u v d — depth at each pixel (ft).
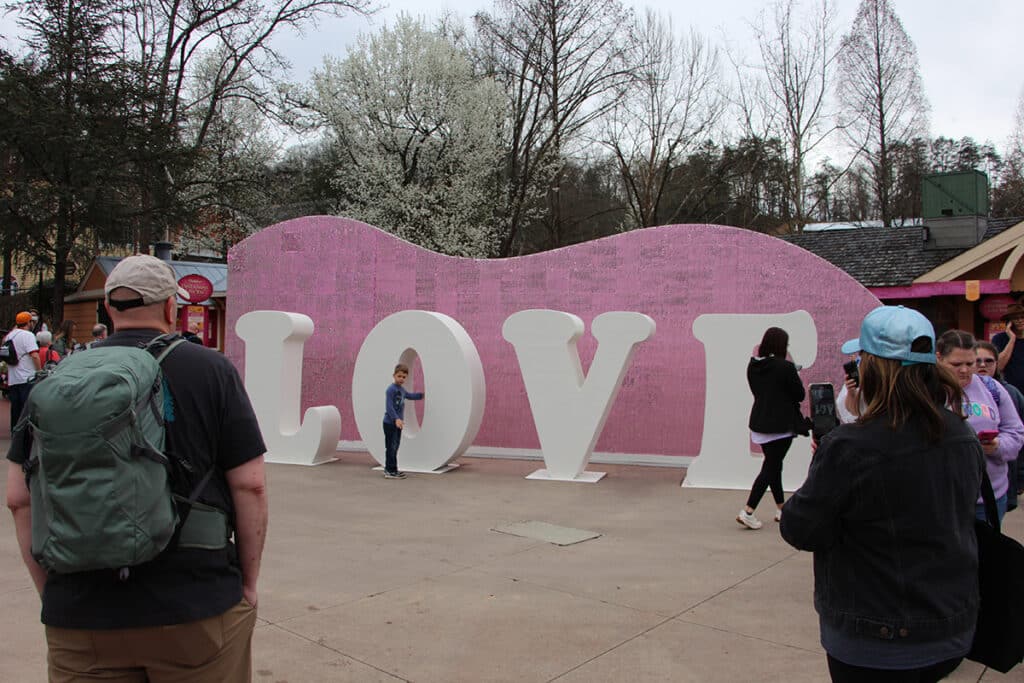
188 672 7.43
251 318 36.76
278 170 89.56
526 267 37.58
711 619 15.96
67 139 50.16
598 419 31.48
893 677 7.51
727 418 30.25
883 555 7.58
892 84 102.68
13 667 13.30
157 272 8.17
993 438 14.02
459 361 33.32
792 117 101.81
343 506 26.76
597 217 121.29
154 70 63.52
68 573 6.82
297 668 13.43
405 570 19.24
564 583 18.25
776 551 21.15
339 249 40.96
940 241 51.78
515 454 37.37
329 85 90.33
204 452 7.61
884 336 7.80
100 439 6.55
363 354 34.65
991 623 8.22
